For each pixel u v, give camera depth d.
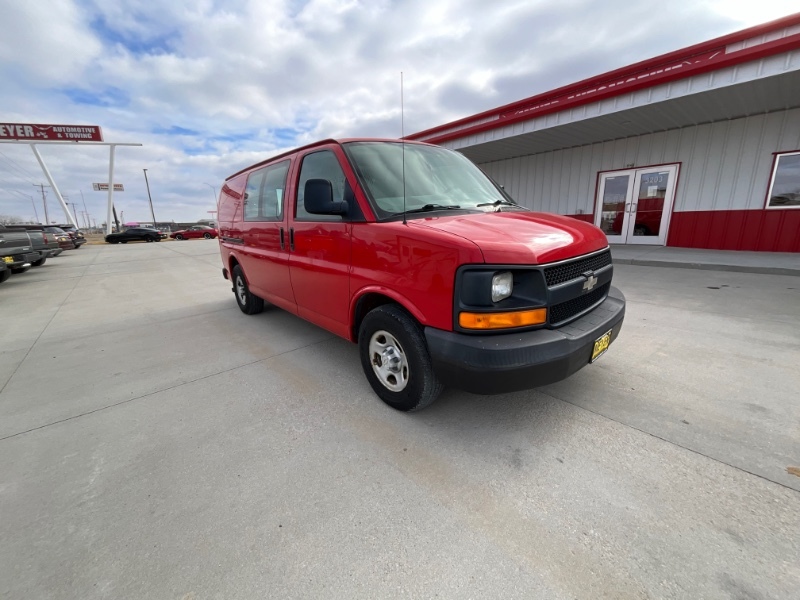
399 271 2.32
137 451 2.33
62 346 4.36
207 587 1.45
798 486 1.84
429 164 3.23
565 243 2.24
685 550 1.53
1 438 2.51
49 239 14.06
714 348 3.52
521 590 1.40
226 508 1.84
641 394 2.75
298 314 3.72
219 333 4.65
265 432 2.48
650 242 10.62
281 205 3.70
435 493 1.89
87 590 1.45
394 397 2.62
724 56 6.59
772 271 6.70
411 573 1.48
